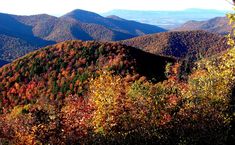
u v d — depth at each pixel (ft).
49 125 47.42
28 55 352.08
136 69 290.35
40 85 297.12
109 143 48.57
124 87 61.31
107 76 59.41
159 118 56.03
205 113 57.72
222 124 56.54
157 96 58.49
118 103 53.67
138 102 55.98
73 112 52.37
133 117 53.21
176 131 54.95
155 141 52.80
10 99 294.66
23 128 47.47
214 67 62.75
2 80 321.52
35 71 321.73
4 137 45.75
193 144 53.57
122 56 316.60
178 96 65.57
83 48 342.23
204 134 55.16
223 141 54.85
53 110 51.85
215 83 62.64
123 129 52.13
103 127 51.26
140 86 59.67
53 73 311.68
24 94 291.99
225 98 61.67
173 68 243.60
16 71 329.93
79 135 47.55
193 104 60.44
